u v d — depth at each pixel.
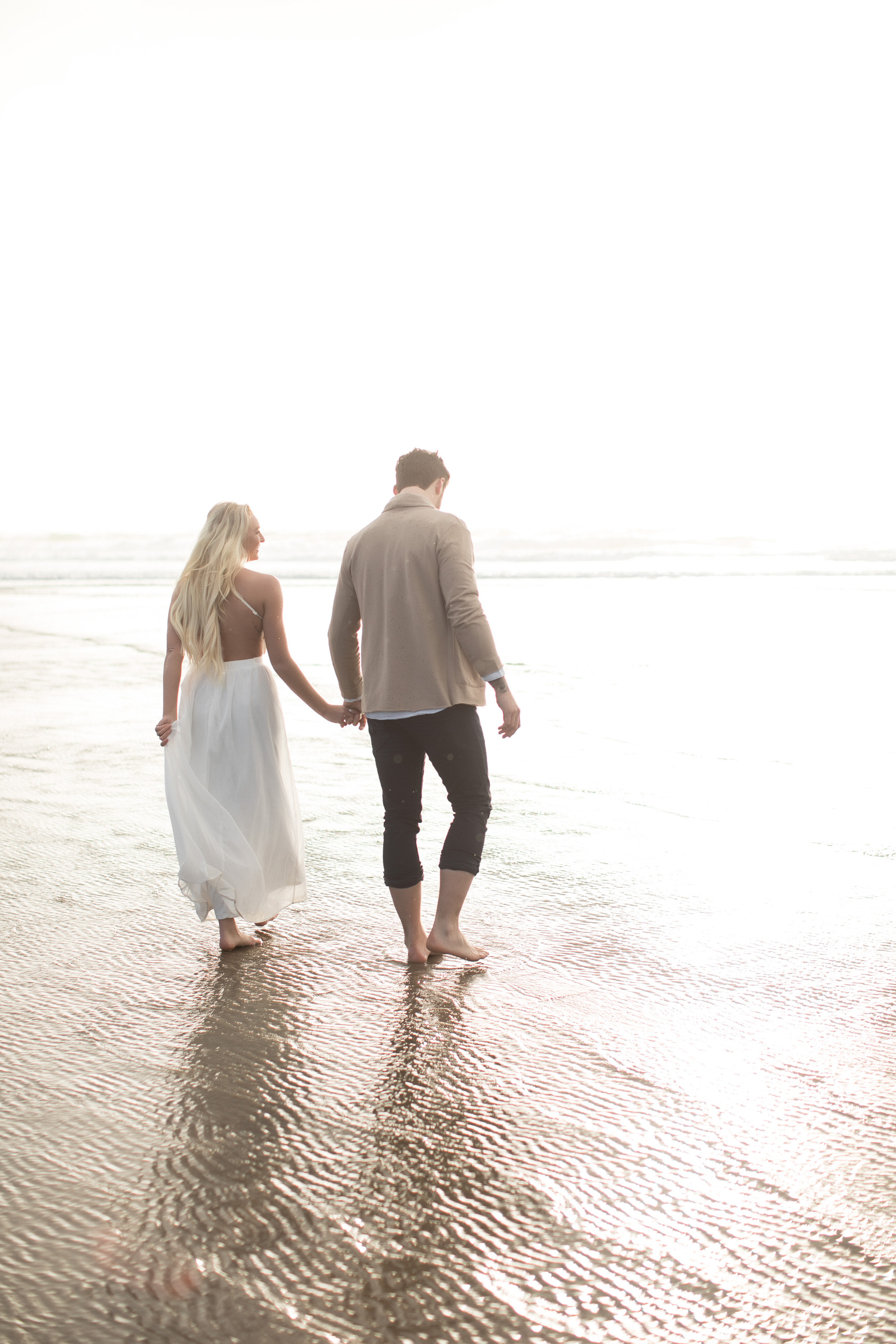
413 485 3.81
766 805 5.39
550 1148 2.30
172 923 3.86
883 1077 2.61
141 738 7.30
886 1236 1.97
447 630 3.58
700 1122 2.40
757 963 3.38
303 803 5.59
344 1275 1.87
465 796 3.60
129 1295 1.81
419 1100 2.53
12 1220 2.04
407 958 3.51
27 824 5.16
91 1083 2.62
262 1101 2.53
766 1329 1.72
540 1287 1.83
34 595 22.38
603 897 4.04
